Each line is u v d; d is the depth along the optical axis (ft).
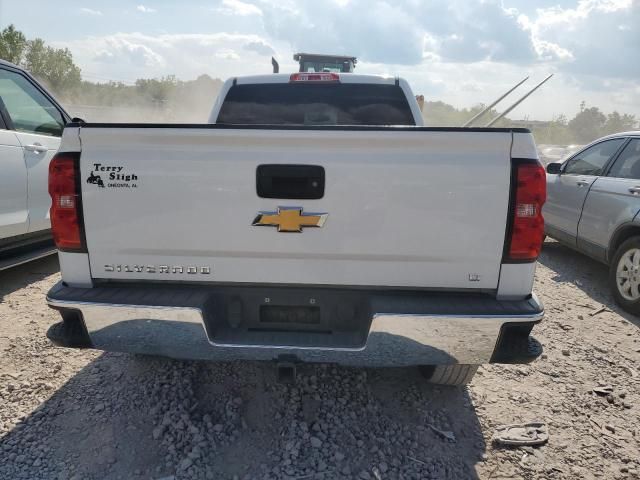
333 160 7.41
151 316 7.57
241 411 9.30
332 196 7.48
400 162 7.37
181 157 7.51
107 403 9.43
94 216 7.73
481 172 7.32
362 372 10.76
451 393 10.26
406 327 7.43
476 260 7.57
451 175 7.36
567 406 10.06
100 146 7.60
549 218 21.13
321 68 44.37
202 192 7.55
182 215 7.63
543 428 9.23
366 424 9.06
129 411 9.21
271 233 7.61
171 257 7.82
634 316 15.20
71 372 10.50
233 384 10.15
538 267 20.21
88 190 7.66
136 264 7.88
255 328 8.13
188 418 8.98
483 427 9.23
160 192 7.59
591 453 8.66
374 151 7.38
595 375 11.38
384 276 7.73
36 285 15.55
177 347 7.80
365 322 7.81
